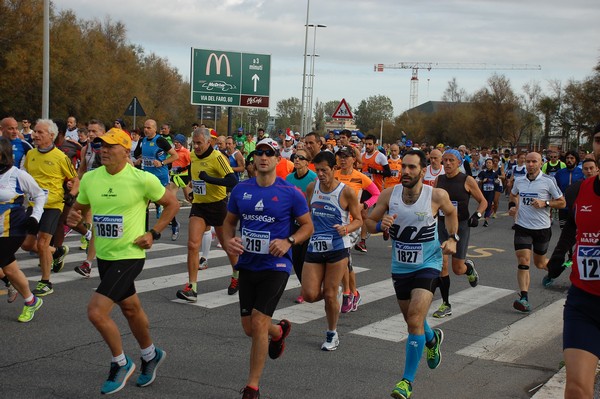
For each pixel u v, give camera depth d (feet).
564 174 48.67
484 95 264.11
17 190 22.08
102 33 199.72
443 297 27.07
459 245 27.09
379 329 24.45
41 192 22.58
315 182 22.36
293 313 26.40
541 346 23.15
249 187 17.56
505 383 19.30
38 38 127.34
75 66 142.51
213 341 22.08
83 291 28.22
